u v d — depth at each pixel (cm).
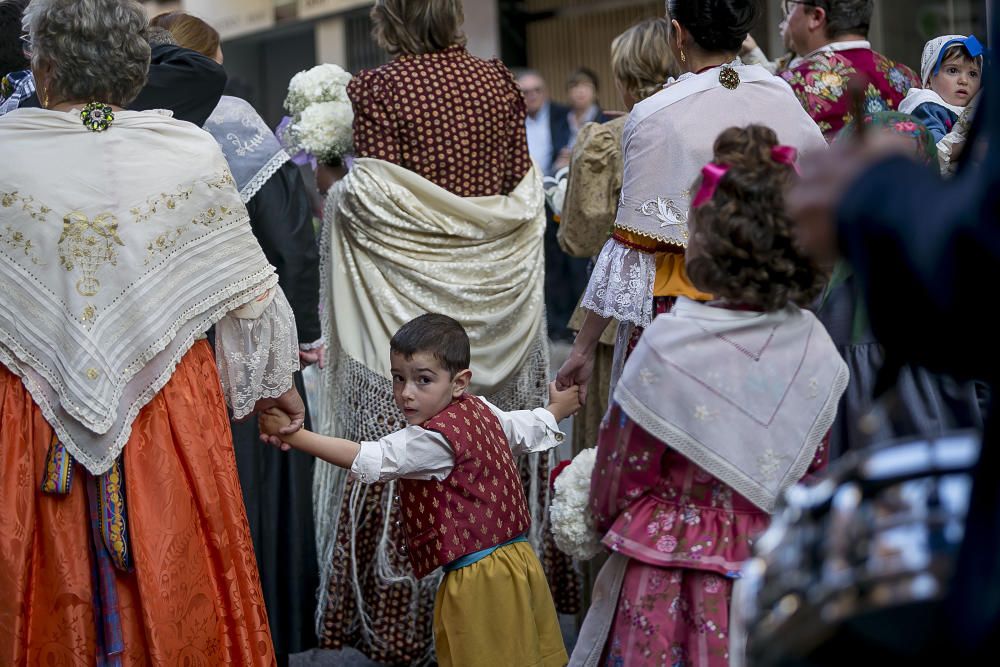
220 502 238
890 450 130
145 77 242
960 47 372
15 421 225
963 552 116
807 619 121
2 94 311
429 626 333
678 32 273
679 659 209
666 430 204
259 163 313
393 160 324
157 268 231
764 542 133
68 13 229
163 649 224
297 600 331
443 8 328
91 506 227
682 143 262
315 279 323
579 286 835
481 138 329
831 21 330
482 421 269
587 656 219
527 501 343
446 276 324
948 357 115
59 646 223
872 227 113
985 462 117
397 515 329
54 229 225
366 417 328
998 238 105
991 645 112
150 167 233
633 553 211
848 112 321
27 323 225
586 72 904
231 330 247
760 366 204
